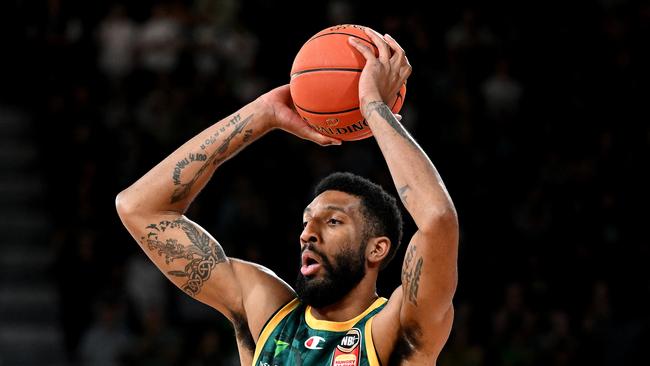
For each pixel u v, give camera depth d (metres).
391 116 5.72
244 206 17.23
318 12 20.75
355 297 6.04
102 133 18.83
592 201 18.08
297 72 6.09
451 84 19.83
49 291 18.53
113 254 17.33
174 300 16.52
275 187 17.92
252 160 18.06
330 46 6.03
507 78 20.41
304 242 6.05
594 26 21.72
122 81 19.67
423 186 5.45
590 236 17.58
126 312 16.42
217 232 17.17
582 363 15.76
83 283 16.97
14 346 17.42
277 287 6.40
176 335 15.87
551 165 18.81
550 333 15.95
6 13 20.31
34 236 19.17
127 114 19.12
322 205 6.06
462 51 20.39
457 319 16.06
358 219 6.03
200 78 19.36
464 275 17.23
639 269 17.00
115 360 15.80
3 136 20.36
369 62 5.92
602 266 17.14
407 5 21.02
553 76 20.81
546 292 16.67
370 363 5.77
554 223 17.77
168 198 6.42
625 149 19.20
